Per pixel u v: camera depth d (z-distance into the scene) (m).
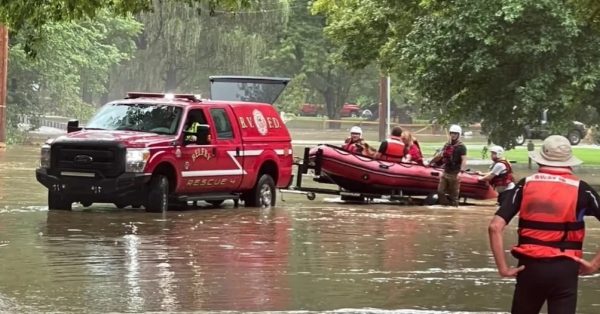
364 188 45.00
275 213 36.34
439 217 36.69
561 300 12.94
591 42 56.72
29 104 104.19
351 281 20.88
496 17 55.94
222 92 47.72
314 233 29.69
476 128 140.75
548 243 12.95
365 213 37.72
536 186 13.09
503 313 17.69
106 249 24.95
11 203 36.97
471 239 28.89
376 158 45.28
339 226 32.03
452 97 62.06
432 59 58.25
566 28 55.28
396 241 28.08
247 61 137.50
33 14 32.50
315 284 20.41
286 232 29.77
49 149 33.91
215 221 32.53
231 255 24.39
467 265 23.44
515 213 13.17
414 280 21.12
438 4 58.09
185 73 143.12
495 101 60.91
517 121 60.75
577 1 40.62
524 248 13.03
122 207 35.97
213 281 20.55
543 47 55.59
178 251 24.89
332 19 73.88
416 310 17.84
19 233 27.94
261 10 138.38
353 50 71.25
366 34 69.44
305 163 45.31
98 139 33.41
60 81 104.50
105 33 114.88
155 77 139.38
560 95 57.56
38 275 20.94
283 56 145.62
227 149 36.97
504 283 20.86
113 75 141.38
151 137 34.22
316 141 106.31
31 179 48.34
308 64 148.38
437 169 45.66
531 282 12.98
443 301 18.77
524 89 57.44
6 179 48.06
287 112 149.75
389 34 68.19
